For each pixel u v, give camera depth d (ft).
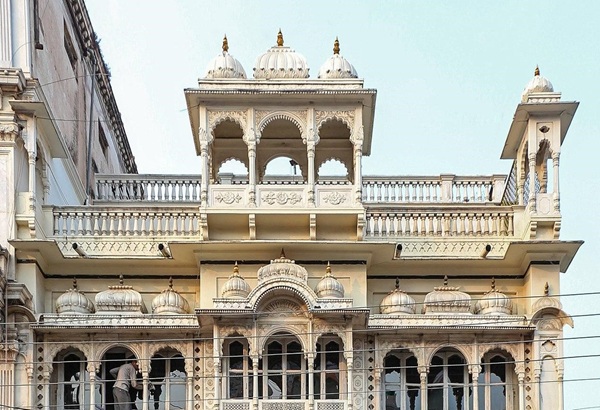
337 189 128.06
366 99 129.59
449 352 126.00
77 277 128.47
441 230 130.31
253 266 127.03
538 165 132.05
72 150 150.61
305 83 129.90
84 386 125.18
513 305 127.95
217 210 126.62
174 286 128.67
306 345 122.83
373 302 128.47
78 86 157.69
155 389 125.59
